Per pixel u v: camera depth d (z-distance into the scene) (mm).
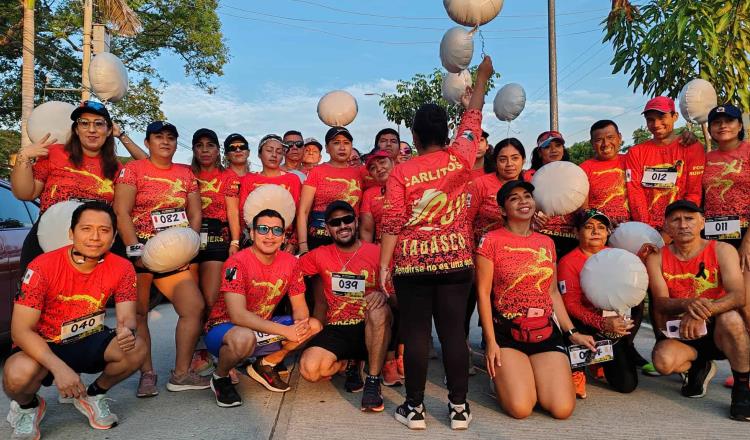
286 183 5004
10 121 19562
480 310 3514
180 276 3879
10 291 4559
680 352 3629
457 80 5055
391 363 4020
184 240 3646
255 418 3346
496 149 4227
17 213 5070
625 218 4543
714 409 3484
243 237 4898
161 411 3479
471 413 3471
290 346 3801
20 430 2982
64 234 3391
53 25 17375
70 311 3094
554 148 4887
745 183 4184
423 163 3078
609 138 4527
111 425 3188
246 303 3816
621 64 6523
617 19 6484
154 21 20516
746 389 3316
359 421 3307
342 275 3799
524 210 3500
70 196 3738
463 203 3180
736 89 5926
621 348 3793
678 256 3732
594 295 3568
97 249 3010
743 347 3268
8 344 4676
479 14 3424
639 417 3361
